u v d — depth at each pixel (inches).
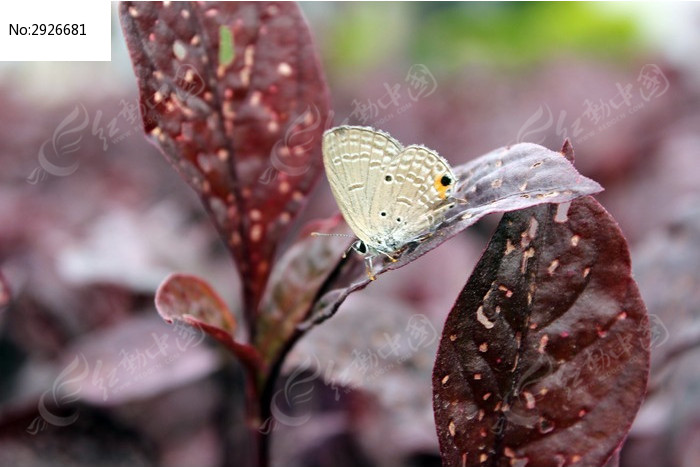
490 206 9.7
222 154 10.5
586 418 9.7
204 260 15.3
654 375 11.4
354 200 10.6
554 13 32.0
